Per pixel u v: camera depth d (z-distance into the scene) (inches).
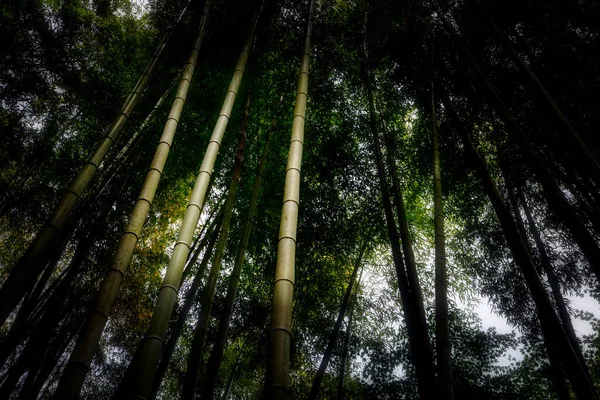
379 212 233.3
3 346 132.6
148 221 225.9
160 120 205.6
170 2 248.7
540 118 166.9
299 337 245.9
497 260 219.5
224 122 127.8
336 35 257.0
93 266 196.9
